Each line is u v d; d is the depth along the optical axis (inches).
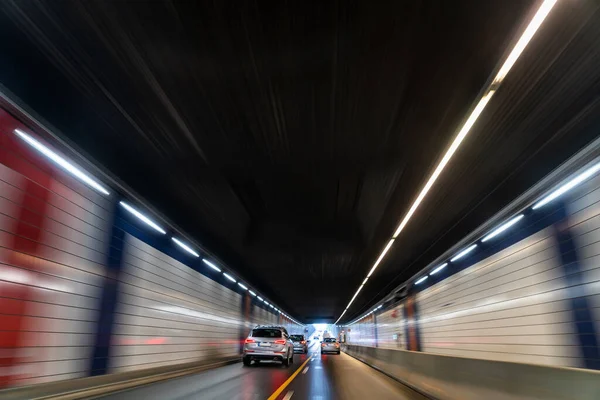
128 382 434.3
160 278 567.5
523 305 423.2
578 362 323.6
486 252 531.5
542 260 386.0
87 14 234.1
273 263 981.2
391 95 311.3
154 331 536.4
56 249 331.0
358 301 1915.6
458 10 229.6
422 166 431.8
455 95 309.3
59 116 339.6
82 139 378.0
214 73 286.7
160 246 575.5
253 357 797.9
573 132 348.2
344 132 367.9
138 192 497.4
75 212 361.4
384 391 427.8
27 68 281.3
